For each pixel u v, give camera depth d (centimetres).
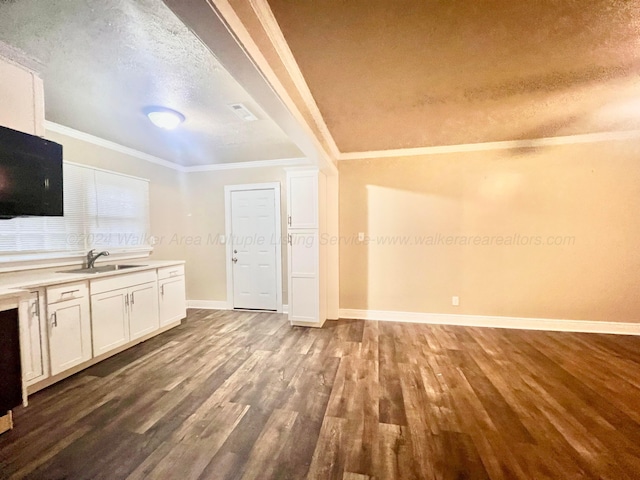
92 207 333
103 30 154
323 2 132
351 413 196
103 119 281
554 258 356
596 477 144
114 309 288
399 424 184
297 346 313
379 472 147
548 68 192
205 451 162
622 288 342
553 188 352
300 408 202
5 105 189
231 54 126
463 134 329
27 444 167
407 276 397
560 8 139
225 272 477
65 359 241
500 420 188
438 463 153
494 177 367
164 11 139
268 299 462
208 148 383
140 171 404
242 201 465
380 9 138
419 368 261
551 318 360
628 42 165
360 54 174
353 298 415
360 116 272
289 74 183
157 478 144
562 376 245
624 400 210
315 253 375
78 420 189
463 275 381
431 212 387
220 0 103
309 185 375
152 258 421
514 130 317
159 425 184
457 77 203
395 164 394
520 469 149
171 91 223
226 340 332
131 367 264
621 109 261
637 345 309
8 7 135
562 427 181
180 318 384
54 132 298
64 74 199
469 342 321
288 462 154
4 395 175
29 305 216
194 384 234
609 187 339
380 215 402
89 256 318
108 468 150
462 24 149
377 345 315
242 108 254
